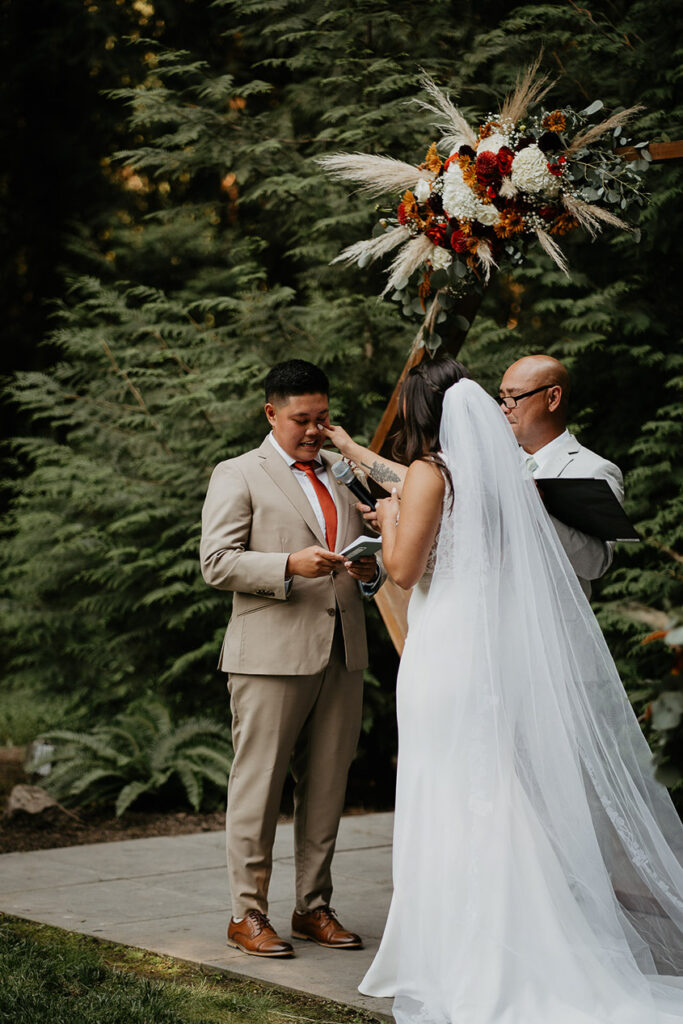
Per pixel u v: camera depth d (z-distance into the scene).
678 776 2.61
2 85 10.61
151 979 3.63
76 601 7.68
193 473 7.24
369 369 7.29
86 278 8.07
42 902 4.54
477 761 3.15
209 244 8.55
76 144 10.77
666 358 6.85
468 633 3.24
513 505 3.33
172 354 7.46
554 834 3.19
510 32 6.85
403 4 7.05
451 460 3.32
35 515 7.49
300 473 4.08
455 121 4.03
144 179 10.41
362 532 4.11
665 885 3.30
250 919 3.90
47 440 7.81
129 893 4.69
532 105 3.99
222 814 6.64
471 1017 2.97
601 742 3.33
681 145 3.87
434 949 3.15
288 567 3.78
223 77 7.36
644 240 6.55
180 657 7.27
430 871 3.19
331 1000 3.40
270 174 7.42
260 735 3.92
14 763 7.91
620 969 3.07
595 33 6.69
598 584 6.91
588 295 7.23
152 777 6.66
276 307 7.47
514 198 3.85
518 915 3.06
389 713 7.27
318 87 7.37
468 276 4.08
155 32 9.77
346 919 4.33
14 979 3.46
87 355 8.30
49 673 7.73
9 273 11.67
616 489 3.92
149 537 7.33
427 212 3.99
